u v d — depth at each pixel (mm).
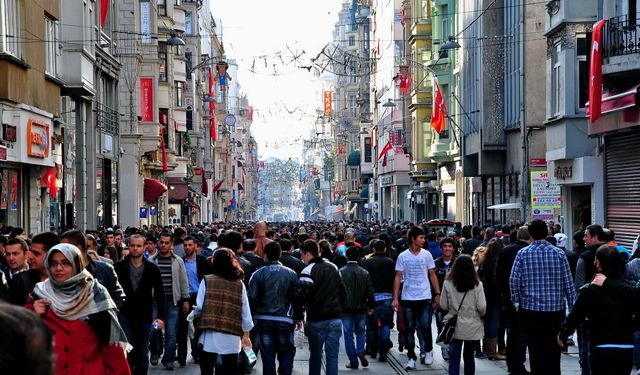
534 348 24141
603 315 18609
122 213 90562
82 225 69938
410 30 126750
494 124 81938
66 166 65625
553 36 59219
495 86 81875
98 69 75750
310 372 26062
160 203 118188
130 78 90688
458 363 26531
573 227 60812
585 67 56375
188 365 32250
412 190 131625
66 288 14719
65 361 14477
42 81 54594
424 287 31891
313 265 25844
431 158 107562
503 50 81562
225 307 22125
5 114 48188
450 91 102375
